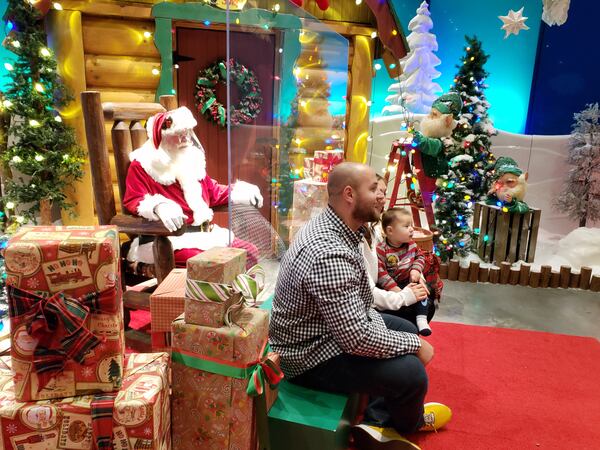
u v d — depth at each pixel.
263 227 2.59
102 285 1.38
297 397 1.90
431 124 4.23
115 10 3.80
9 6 3.61
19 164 3.59
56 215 4.25
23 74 3.61
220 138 4.29
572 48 5.77
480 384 2.65
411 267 2.57
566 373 2.80
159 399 1.45
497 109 6.16
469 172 4.74
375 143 5.68
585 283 4.25
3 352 1.79
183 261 2.58
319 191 2.80
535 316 3.67
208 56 4.16
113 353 1.41
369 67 4.52
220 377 1.59
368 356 1.81
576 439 2.21
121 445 1.39
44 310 1.34
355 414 2.17
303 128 2.75
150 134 2.65
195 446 1.67
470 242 4.84
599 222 5.65
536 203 5.91
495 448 2.13
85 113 2.40
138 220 2.41
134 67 3.99
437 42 6.07
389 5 4.21
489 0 5.86
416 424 1.99
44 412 1.36
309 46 2.63
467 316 3.62
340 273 1.71
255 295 1.72
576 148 5.33
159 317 1.95
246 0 2.05
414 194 4.27
